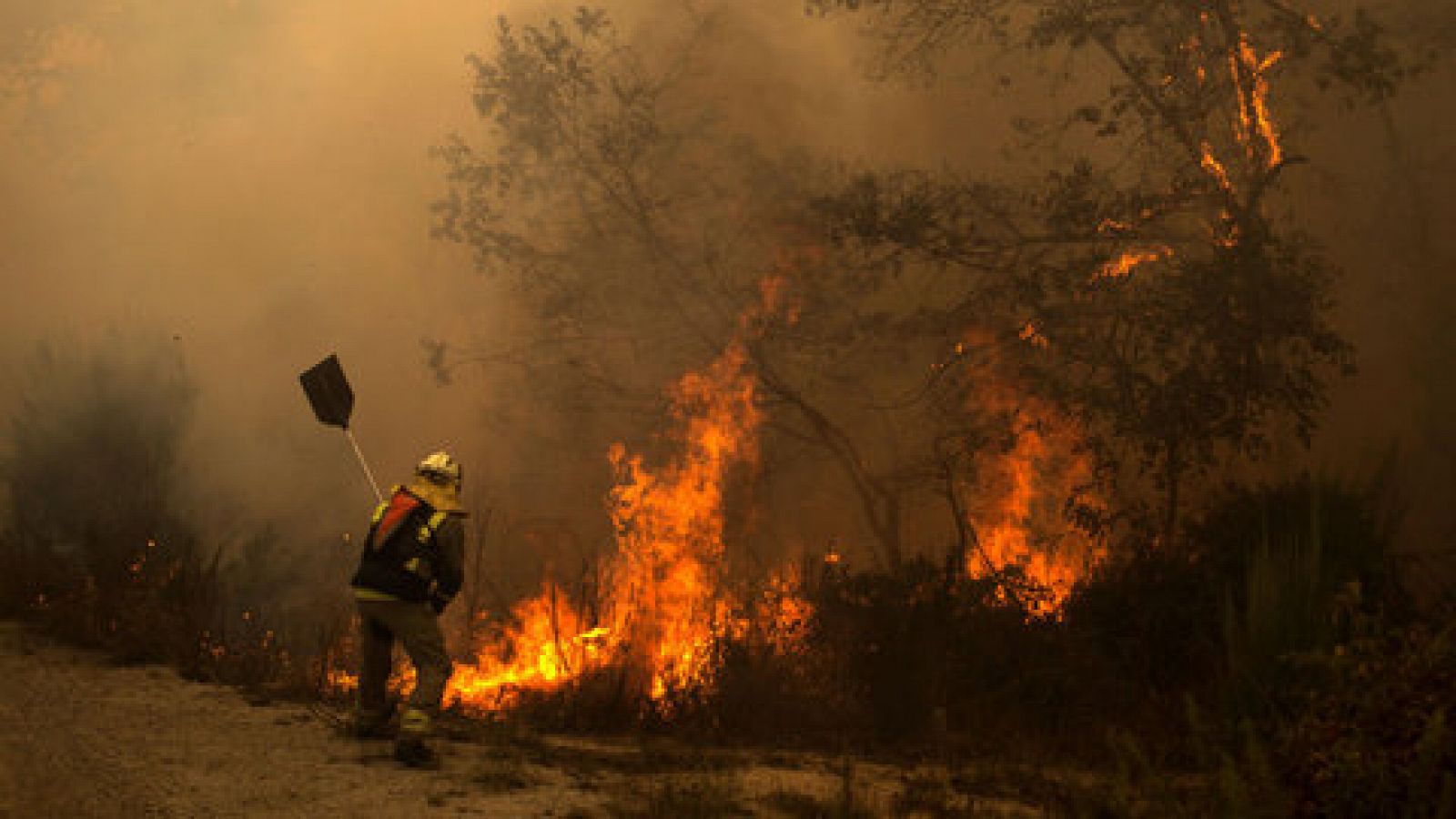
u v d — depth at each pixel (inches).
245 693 341.4
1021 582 427.8
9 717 293.6
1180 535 430.9
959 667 381.7
